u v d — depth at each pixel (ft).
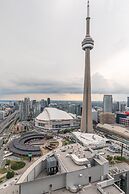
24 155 491.31
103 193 178.29
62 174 194.39
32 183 180.45
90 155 252.21
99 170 213.87
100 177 214.28
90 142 592.60
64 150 286.05
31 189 179.93
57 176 192.54
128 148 577.02
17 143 598.75
